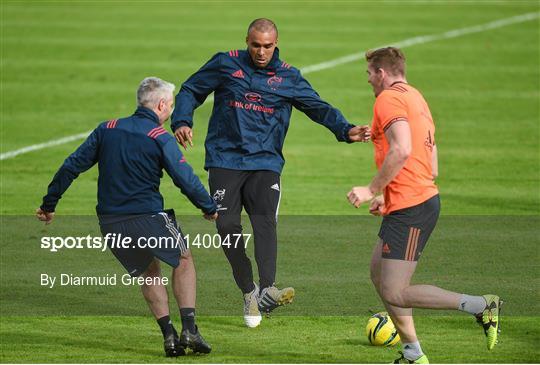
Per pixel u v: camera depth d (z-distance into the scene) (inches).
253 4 3698.3
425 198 834.2
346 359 883.4
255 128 1034.1
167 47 2851.9
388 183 808.9
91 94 2320.4
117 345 932.0
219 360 874.1
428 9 3690.9
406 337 847.1
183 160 876.0
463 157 1871.3
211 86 1042.7
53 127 2039.9
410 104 831.7
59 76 2495.1
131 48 2834.6
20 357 880.9
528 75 2623.0
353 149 1930.4
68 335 965.8
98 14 3405.5
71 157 885.8
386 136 815.7
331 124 1041.5
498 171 1780.3
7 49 2800.2
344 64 2694.4
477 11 3651.6
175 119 1031.0
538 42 3083.2
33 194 1594.5
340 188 1659.7
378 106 825.5
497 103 2315.5
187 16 3383.4
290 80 1041.5
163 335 884.6
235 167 1024.9
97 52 2778.1
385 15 3523.6
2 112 2148.1
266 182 1026.7
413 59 2790.4
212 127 1049.5
